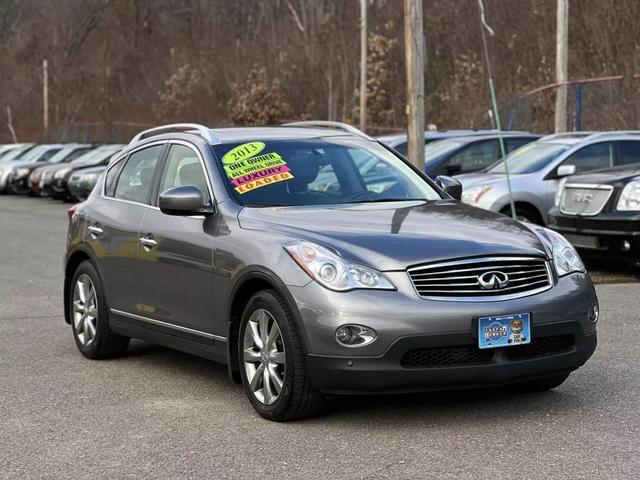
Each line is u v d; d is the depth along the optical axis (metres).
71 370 7.66
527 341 5.73
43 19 68.94
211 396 6.77
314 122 8.12
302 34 49.88
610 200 11.60
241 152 7.08
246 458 5.36
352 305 5.57
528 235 6.17
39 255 15.62
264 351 6.04
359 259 5.71
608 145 14.37
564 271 6.07
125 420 6.20
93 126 53.22
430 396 6.53
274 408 5.96
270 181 6.87
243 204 6.64
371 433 5.74
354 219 6.29
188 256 6.72
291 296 5.76
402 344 5.53
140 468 5.26
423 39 14.63
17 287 12.05
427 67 40.09
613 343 8.00
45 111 57.88
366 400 6.45
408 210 6.58
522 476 4.94
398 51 42.25
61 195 30.27
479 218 6.46
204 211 6.68
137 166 7.83
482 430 5.75
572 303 5.92
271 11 55.28
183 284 6.80
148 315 7.25
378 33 43.69
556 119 21.94
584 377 6.95
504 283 5.76
